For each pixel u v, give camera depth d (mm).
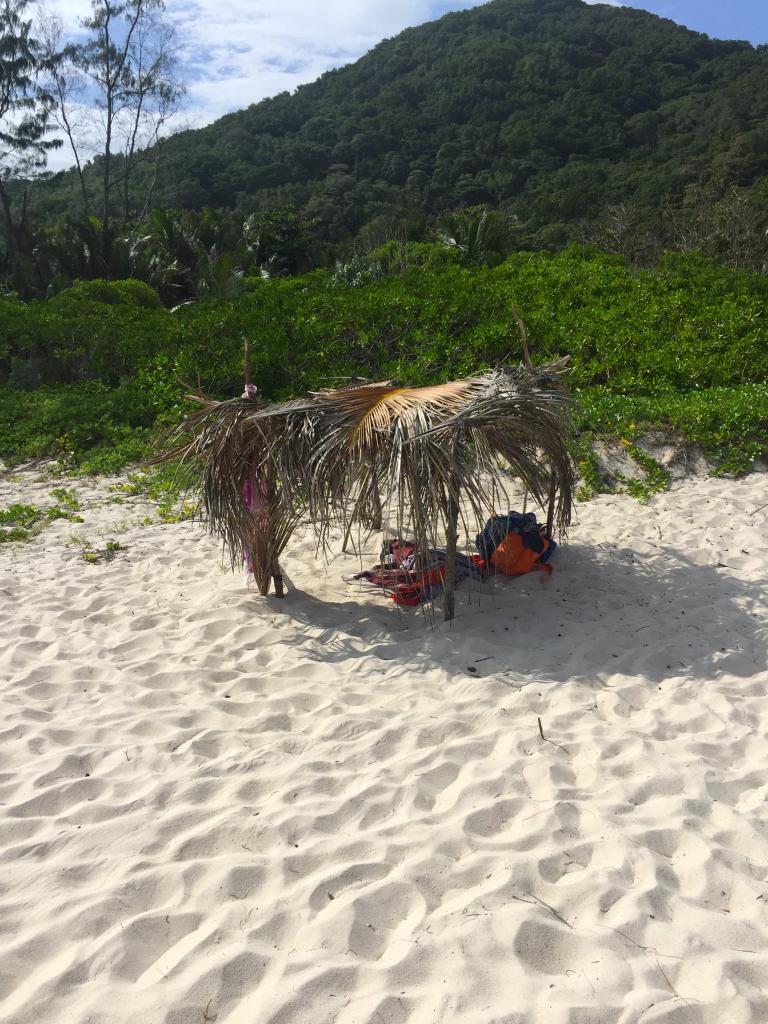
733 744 4363
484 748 4383
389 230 44469
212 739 4562
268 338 14758
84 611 6520
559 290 17016
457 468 5328
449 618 6027
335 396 6000
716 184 50469
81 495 10312
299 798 4000
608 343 13906
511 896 3311
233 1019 2822
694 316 15602
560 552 7367
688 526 8062
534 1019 2742
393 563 6746
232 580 7086
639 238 41312
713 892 3322
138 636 5980
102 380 16031
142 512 9477
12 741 4594
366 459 5551
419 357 13820
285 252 41250
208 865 3541
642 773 4121
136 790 4113
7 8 39656
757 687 4988
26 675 5410
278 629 6059
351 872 3467
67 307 19391
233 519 6258
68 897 3383
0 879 3508
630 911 3195
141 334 16594
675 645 5539
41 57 41125
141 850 3670
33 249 33562
